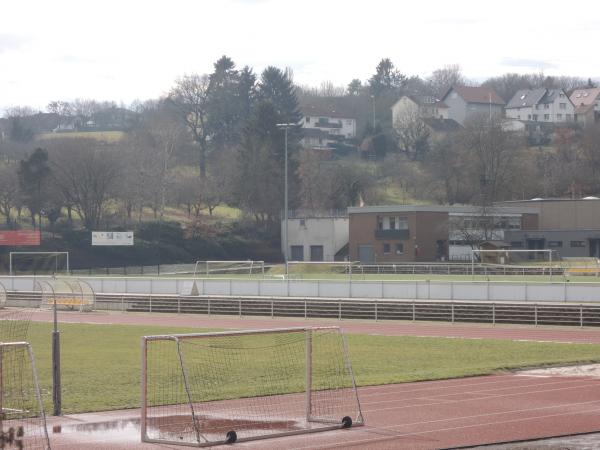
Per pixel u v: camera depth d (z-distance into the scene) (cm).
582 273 9300
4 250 12156
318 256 13450
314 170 16412
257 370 3806
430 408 2730
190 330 5662
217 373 3712
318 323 6166
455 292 6575
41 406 2048
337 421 2453
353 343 4878
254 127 15462
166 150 16025
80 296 7450
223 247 14012
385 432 2348
